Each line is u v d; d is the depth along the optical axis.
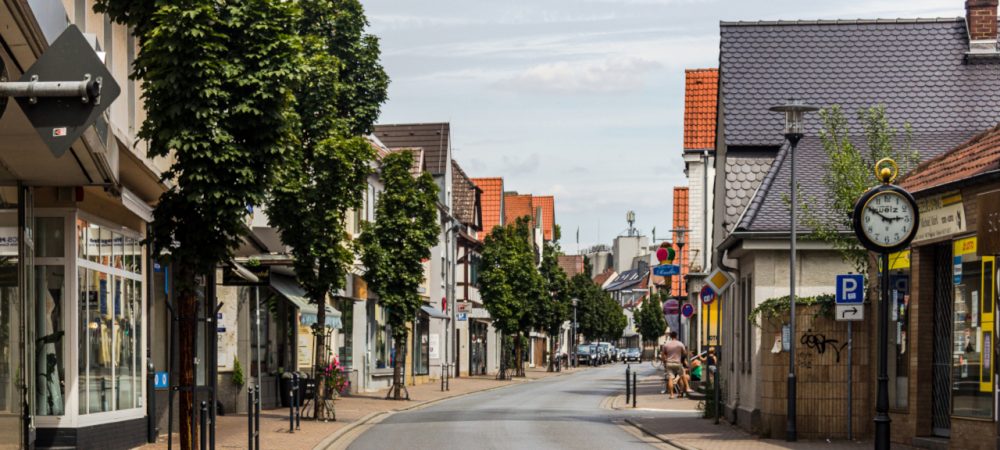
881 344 16.45
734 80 31.42
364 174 29.05
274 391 35.19
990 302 17.95
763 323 23.84
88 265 18.97
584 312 119.12
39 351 18.23
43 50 10.89
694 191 53.97
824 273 25.03
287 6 16.75
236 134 16.56
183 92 16.06
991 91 30.91
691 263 55.53
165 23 15.97
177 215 16.70
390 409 35.72
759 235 24.81
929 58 31.75
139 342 22.05
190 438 16.58
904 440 21.33
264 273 30.77
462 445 22.78
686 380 43.47
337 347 43.41
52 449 18.12
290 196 28.17
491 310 66.81
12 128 13.33
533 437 24.73
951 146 29.42
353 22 30.92
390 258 40.78
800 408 23.30
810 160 27.70
